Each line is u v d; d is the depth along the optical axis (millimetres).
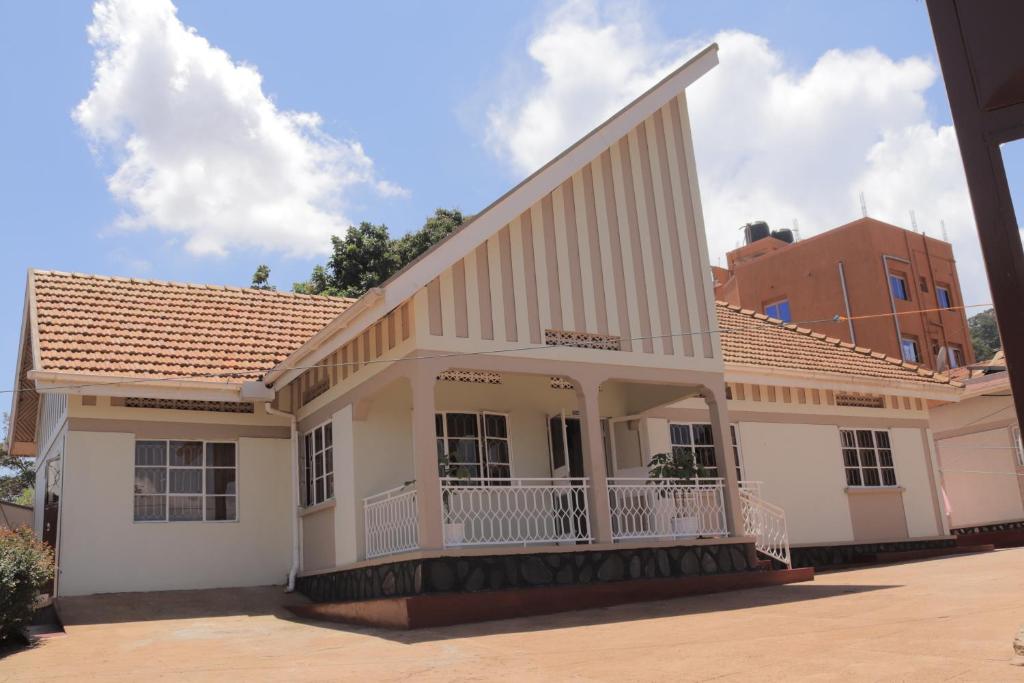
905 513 19766
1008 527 23359
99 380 13211
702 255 14852
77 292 15984
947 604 9391
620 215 14031
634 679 6543
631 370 13438
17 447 19406
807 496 18375
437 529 11172
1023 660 6051
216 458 14859
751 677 6316
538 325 12703
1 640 10117
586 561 12141
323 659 8477
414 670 7523
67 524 13453
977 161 4625
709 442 17438
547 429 15070
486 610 10727
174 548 14133
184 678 7727
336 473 13672
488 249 12531
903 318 35312
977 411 24281
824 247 36719
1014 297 4461
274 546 14844
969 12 4730
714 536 13680
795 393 18938
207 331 15922
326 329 12289
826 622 8852
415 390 11547
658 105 14273
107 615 12180
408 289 11258
